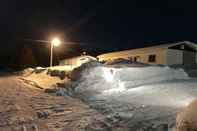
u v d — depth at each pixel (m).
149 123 5.76
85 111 7.62
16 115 7.22
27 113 7.48
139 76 13.41
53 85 13.71
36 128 5.94
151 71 14.32
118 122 6.15
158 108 7.27
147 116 6.42
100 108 7.93
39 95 11.20
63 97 10.59
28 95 11.21
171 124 5.40
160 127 5.36
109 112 7.27
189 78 15.44
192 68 18.36
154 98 9.00
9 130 5.83
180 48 27.69
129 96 9.84
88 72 13.12
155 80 13.74
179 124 4.11
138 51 30.50
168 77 14.70
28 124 6.29
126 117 6.54
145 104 8.03
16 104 8.92
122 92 10.99
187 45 28.19
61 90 11.84
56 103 9.07
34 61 56.22
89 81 12.46
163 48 26.83
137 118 6.32
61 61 45.81
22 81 19.92
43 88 13.78
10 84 17.20
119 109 7.57
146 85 12.37
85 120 6.52
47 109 7.98
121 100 9.12
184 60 27.75
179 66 19.19
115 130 5.55
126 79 12.79
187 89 10.50
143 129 5.40
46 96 10.88
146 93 10.20
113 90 11.52
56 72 18.66
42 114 7.23
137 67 14.23
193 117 3.91
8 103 9.13
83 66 14.01
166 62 26.45
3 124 6.30
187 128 3.81
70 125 6.11
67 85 12.70
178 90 10.34
